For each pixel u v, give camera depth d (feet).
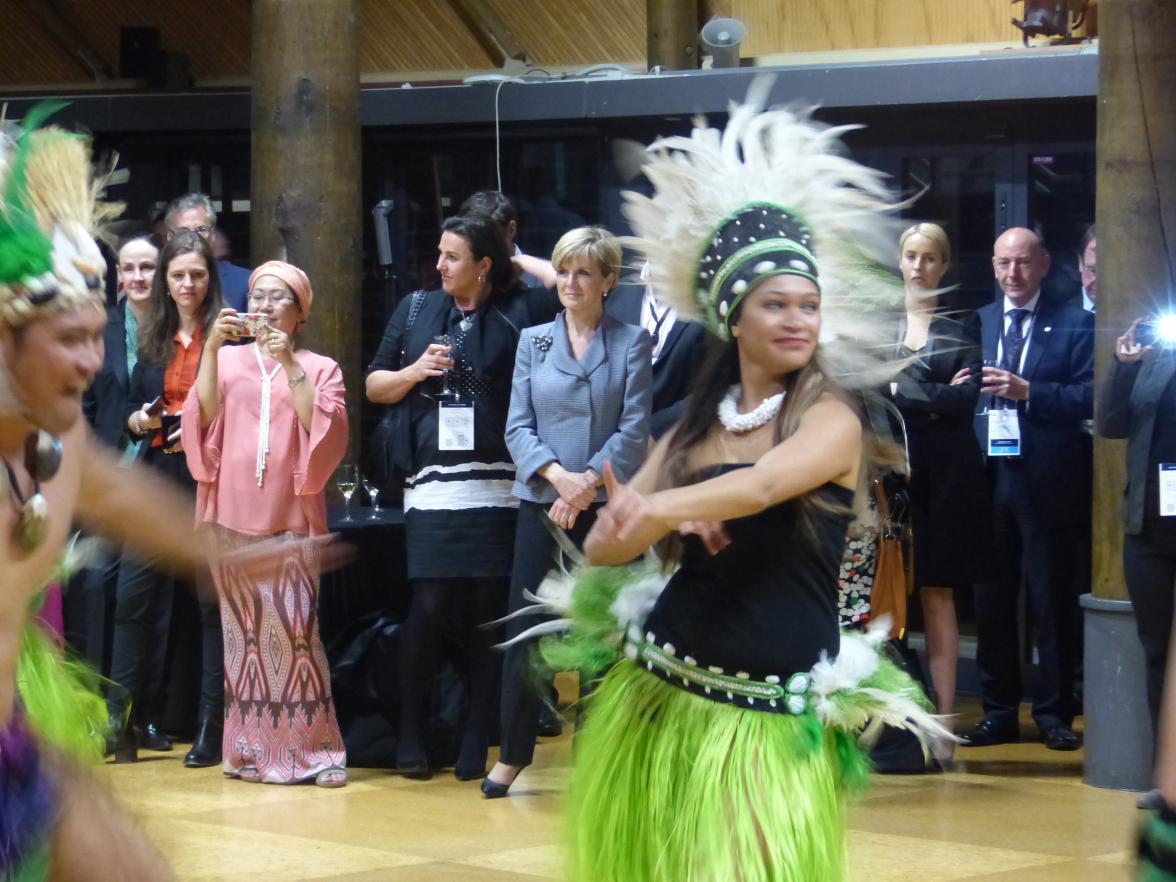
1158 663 20.70
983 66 28.89
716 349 12.11
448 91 31.50
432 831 19.85
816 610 11.53
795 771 11.25
